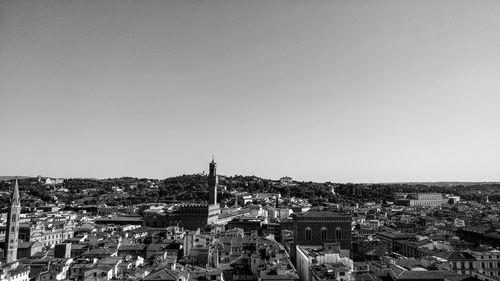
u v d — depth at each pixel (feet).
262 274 625.00
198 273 631.97
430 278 583.99
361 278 586.04
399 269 617.21
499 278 622.13
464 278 575.38
